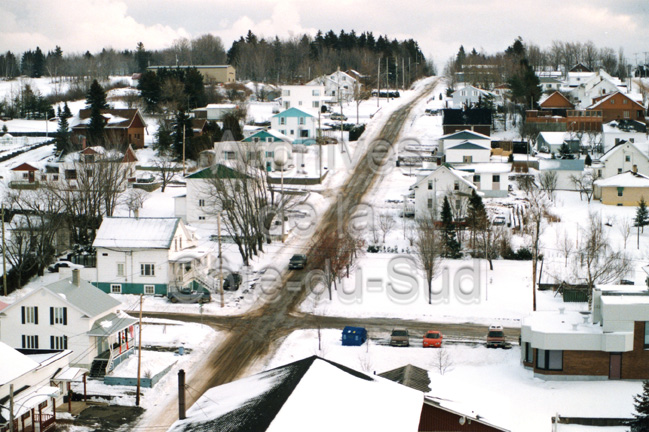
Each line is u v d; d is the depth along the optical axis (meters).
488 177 102.38
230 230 89.75
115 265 73.88
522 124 140.88
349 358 57.41
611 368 51.19
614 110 138.12
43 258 77.69
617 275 67.25
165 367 56.44
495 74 183.62
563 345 51.00
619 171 107.44
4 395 45.41
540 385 50.53
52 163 116.12
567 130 136.62
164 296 73.19
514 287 72.44
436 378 44.94
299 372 37.69
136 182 110.56
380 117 159.00
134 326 65.06
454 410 37.69
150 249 73.12
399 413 34.78
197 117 153.50
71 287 58.53
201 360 58.50
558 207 97.00
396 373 44.69
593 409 45.94
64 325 56.28
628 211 94.06
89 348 56.12
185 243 77.44
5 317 56.88
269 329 64.75
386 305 69.75
